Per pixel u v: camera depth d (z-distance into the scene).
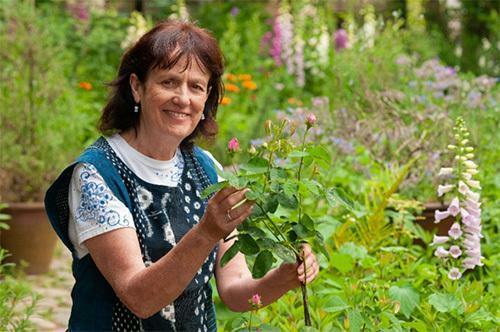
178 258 2.86
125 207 3.04
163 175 3.20
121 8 15.48
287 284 3.25
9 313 4.63
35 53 7.55
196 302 3.22
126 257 2.96
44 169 7.24
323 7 13.03
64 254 7.90
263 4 15.10
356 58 8.44
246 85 10.45
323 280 4.86
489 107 7.51
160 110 3.10
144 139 3.17
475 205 4.55
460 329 4.25
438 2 16.14
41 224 7.05
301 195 3.21
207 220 2.84
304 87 11.76
